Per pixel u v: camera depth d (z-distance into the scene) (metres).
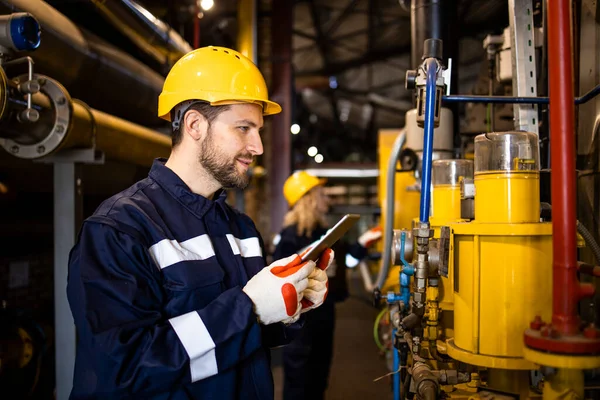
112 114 3.44
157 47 3.49
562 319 0.93
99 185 3.20
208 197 1.39
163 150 3.38
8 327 2.86
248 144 1.32
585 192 1.77
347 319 6.29
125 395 1.04
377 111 12.21
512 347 1.14
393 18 7.71
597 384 1.24
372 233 3.61
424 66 1.50
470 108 3.48
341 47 9.01
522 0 1.86
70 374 2.35
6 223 3.05
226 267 1.34
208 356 1.08
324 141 15.77
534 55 1.85
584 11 1.79
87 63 2.78
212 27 5.74
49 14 2.46
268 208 7.92
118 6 2.90
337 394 3.67
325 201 3.33
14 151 2.09
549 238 1.14
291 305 1.13
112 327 1.05
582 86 1.81
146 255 1.16
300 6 7.41
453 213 1.75
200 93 1.28
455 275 1.30
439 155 2.37
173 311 1.18
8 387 2.74
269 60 6.96
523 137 1.28
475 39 6.78
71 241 2.34
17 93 1.85
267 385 1.33
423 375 1.28
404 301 1.75
